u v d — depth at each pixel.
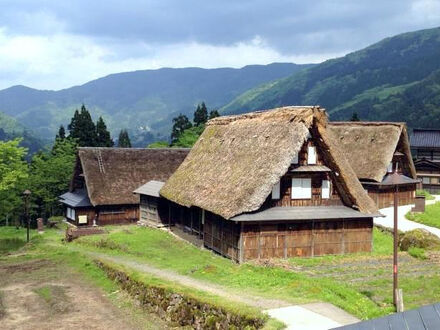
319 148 27.94
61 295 24.44
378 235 32.25
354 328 7.90
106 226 47.53
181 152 54.75
